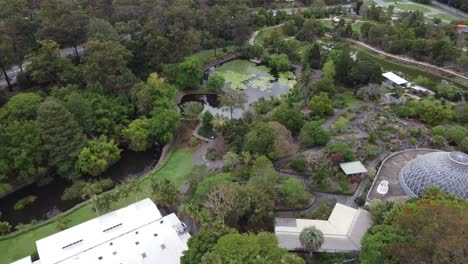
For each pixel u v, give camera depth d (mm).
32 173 93188
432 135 109688
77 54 150000
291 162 99812
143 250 70250
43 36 140500
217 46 184000
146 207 80375
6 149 91188
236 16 180500
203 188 79938
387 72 151875
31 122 96000
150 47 145625
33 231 81312
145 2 178250
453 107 124188
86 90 117938
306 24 191750
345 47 159125
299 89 133625
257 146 95000
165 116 107875
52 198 94375
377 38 187125
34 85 131750
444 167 82375
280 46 175250
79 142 97188
